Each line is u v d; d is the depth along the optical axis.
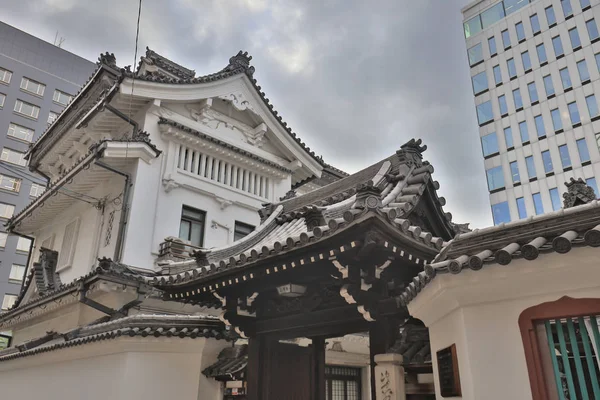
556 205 39.97
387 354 6.57
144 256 15.48
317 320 8.06
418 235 6.33
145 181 16.28
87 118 18.27
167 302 14.63
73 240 19.03
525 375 4.56
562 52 42.25
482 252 4.66
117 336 8.95
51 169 23.92
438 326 5.91
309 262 6.75
